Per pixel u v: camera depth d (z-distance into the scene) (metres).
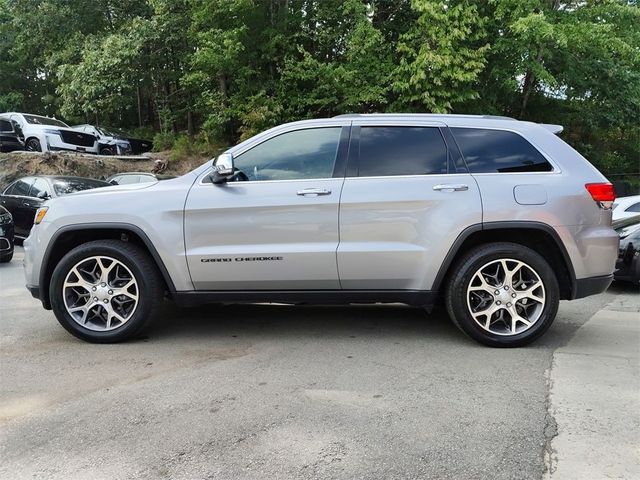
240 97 17.97
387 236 4.63
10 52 25.23
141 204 4.73
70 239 4.94
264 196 4.66
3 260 9.55
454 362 4.36
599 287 4.74
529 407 3.51
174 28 18.75
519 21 15.19
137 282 4.76
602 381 3.96
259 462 2.86
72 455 2.94
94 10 21.52
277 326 5.40
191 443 3.06
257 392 3.75
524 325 4.70
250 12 17.36
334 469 2.79
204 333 5.17
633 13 17.67
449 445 3.03
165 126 21.89
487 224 4.58
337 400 3.62
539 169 4.77
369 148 4.79
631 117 21.17
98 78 18.62
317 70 16.89
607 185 4.77
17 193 11.85
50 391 3.79
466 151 4.80
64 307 4.80
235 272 4.69
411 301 4.73
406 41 16.55
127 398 3.66
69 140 19.23
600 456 2.92
